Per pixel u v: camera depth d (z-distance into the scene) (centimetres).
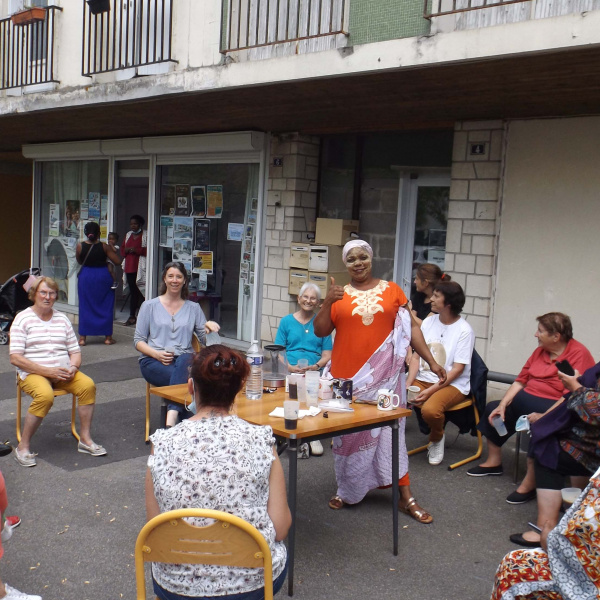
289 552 350
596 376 400
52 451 552
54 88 930
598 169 615
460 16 552
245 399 413
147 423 577
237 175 920
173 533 237
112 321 982
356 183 833
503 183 669
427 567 383
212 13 725
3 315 976
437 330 545
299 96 673
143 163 1047
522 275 662
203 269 972
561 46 461
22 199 1530
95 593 351
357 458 436
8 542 401
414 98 633
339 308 427
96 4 820
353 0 598
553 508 397
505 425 505
